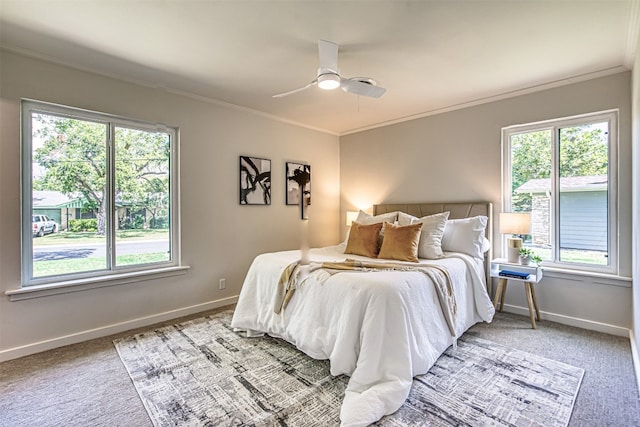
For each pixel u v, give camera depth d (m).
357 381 1.80
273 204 4.20
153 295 3.12
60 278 2.63
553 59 2.58
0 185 2.32
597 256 2.94
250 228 3.94
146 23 2.06
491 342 2.59
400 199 4.32
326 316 2.16
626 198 2.70
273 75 2.90
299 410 1.73
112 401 1.83
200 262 3.47
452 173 3.80
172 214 3.31
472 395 1.85
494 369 2.15
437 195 3.93
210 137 3.54
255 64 2.67
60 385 2.00
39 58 2.47
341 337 1.96
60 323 2.58
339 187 5.11
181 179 3.31
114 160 2.93
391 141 4.40
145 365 2.24
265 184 4.09
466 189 3.69
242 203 3.84
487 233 3.45
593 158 2.96
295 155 4.45
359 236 3.30
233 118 3.75
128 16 1.98
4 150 2.34
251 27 2.11
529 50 2.42
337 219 5.08
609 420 1.64
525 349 2.45
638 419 1.65
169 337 2.73
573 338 2.66
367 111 3.96
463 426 1.59
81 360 2.32
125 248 3.00
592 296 2.88
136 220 3.07
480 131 3.57
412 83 3.07
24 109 2.46
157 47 2.38
